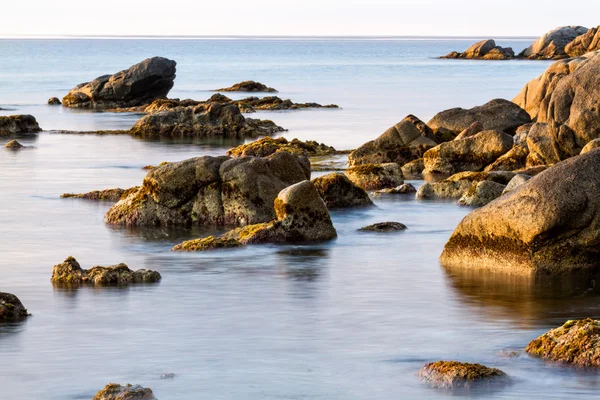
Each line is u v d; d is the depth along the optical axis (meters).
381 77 147.50
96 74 154.88
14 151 55.81
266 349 16.36
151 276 22.08
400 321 18.17
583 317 18.30
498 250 22.80
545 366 15.10
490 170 42.91
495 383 14.30
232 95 110.75
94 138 66.00
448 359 15.65
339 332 17.42
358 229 29.23
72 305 19.70
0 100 103.56
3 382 14.73
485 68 171.88
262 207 30.38
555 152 41.09
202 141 64.31
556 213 21.61
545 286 21.05
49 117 84.81
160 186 30.81
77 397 14.09
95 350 16.38
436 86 121.31
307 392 14.20
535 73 151.12
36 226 30.33
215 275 22.64
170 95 111.94
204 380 14.76
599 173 22.19
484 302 19.66
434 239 27.61
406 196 36.78
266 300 20.02
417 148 47.62
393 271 22.98
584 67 42.78
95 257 25.31
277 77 151.75
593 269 22.05
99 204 34.91
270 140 54.59
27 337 17.22
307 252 25.61
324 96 106.25
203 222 30.72
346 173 40.75
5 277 22.72
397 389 14.27
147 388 14.02
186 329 17.72
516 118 54.03
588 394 13.84
